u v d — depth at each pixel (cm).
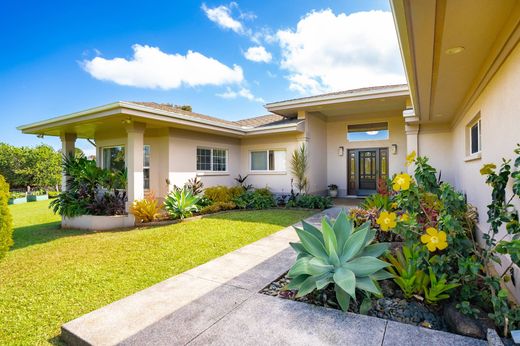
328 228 344
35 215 1251
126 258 510
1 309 331
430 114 810
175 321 286
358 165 1367
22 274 443
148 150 1053
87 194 902
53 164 2669
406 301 310
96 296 359
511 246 234
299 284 333
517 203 307
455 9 278
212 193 1097
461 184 771
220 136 1234
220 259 486
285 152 1246
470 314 264
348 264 329
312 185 1231
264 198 1127
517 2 265
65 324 284
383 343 241
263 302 324
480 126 528
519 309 242
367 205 644
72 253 554
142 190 859
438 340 243
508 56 334
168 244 596
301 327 269
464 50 377
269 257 493
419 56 380
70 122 871
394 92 985
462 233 295
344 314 292
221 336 258
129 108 755
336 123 1405
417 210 343
